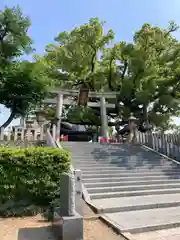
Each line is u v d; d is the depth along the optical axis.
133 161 11.44
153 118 21.20
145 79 20.62
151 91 20.22
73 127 23.19
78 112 19.94
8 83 14.54
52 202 6.18
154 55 20.61
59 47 22.61
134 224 5.21
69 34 22.61
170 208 6.77
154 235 4.83
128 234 4.79
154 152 13.31
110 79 22.59
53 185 6.51
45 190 6.48
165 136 13.45
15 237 4.68
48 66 22.08
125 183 8.70
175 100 20.23
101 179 8.70
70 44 21.45
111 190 7.99
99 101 20.14
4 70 14.33
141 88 20.58
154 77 20.55
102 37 21.94
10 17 14.01
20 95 14.97
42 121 18.83
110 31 21.94
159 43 20.28
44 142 11.70
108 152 12.26
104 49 22.59
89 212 6.11
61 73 22.86
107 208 6.21
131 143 15.27
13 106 15.57
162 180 9.46
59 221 4.33
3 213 5.96
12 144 11.02
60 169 6.66
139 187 8.45
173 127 23.75
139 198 7.50
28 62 14.98
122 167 10.38
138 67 20.08
